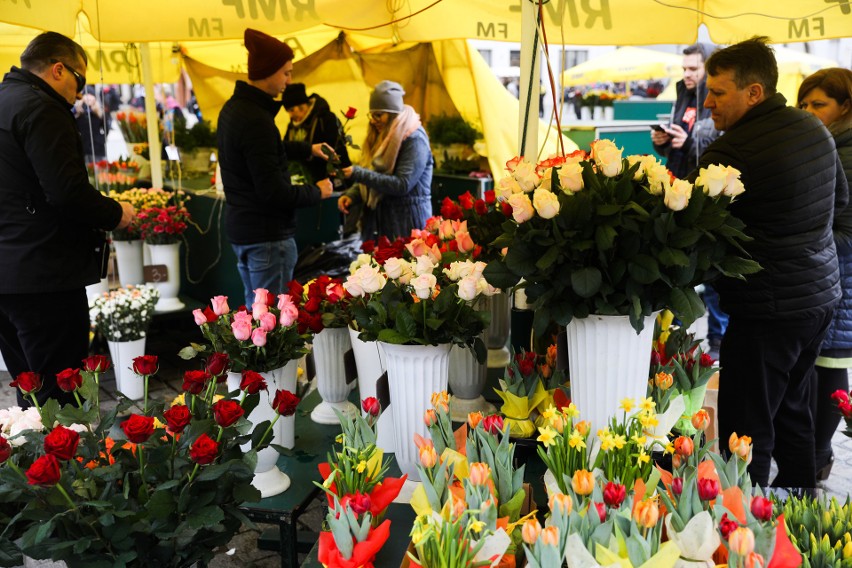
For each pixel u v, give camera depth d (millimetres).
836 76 2785
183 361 4891
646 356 1738
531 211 1595
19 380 1612
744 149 2268
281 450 1633
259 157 3439
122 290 4402
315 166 4316
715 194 1578
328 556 1329
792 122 2268
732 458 1426
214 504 1476
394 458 2000
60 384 1605
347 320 2107
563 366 1987
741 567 1104
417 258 1964
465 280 1744
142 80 6047
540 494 1771
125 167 5730
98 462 1515
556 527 1174
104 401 4262
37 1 3170
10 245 2861
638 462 1442
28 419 1578
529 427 1926
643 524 1168
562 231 1603
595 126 6344
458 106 6148
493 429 1566
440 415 1643
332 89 6625
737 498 1307
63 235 2938
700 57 4984
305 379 2637
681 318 1605
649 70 9227
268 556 2766
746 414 2436
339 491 1516
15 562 1475
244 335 1824
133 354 4258
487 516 1292
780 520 1281
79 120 5812
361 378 2143
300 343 1946
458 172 5992
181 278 5371
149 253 5156
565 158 1880
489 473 1385
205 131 6090
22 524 1501
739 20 3969
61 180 2787
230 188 3605
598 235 1548
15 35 5703
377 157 4273
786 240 2283
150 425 1383
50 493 1367
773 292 2318
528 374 1974
